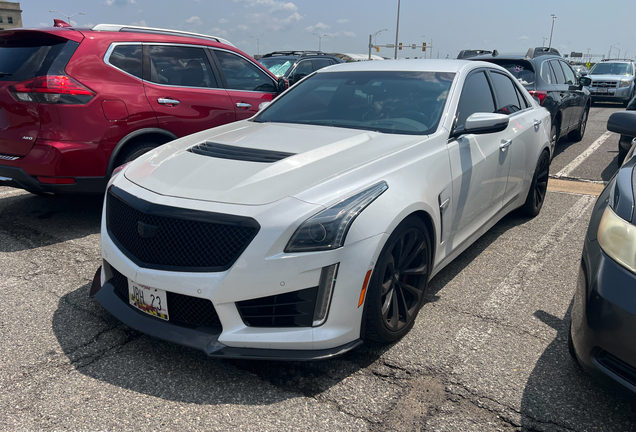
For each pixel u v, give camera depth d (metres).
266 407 2.09
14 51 4.07
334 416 2.04
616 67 17.75
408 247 2.53
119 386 2.22
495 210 3.76
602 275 1.88
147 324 2.29
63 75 3.82
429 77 3.46
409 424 2.00
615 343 1.79
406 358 2.45
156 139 4.53
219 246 2.13
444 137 2.98
